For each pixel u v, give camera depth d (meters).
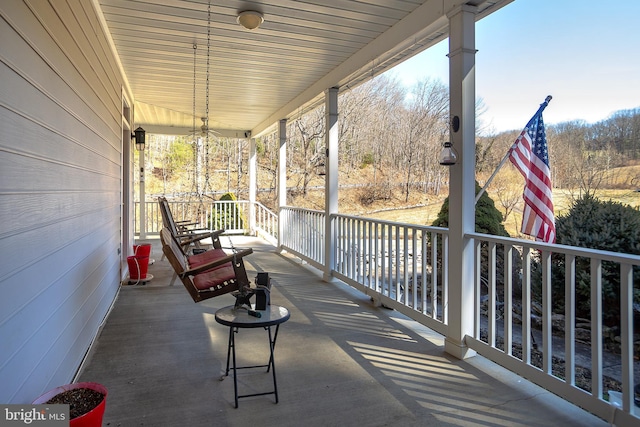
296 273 5.79
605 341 3.50
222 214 10.21
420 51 3.96
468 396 2.32
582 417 2.10
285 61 4.74
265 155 17.05
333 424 2.02
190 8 3.39
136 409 2.14
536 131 3.70
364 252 4.45
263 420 2.05
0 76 1.44
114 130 4.39
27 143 1.71
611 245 3.45
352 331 3.40
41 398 1.70
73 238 2.49
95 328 3.22
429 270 5.85
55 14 2.12
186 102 6.82
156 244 8.59
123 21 3.63
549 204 3.57
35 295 1.80
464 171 2.85
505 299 2.57
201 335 3.28
